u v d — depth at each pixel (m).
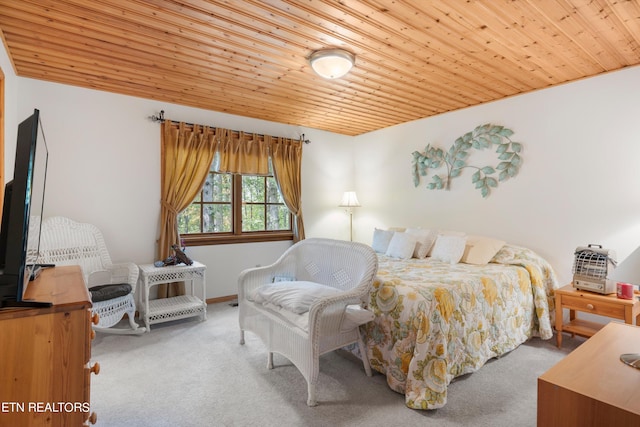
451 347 2.11
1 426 0.93
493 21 2.12
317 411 1.89
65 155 3.21
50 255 2.94
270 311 2.43
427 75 3.01
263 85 3.27
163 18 2.07
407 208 4.69
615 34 2.28
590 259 2.69
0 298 0.95
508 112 3.60
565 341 2.90
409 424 1.77
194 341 2.89
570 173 3.16
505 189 3.62
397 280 2.39
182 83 3.20
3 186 2.38
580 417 1.21
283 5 1.94
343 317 2.12
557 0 1.90
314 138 5.05
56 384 0.98
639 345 1.64
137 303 3.56
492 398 2.02
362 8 1.97
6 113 2.50
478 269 2.90
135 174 3.59
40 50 2.50
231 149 4.16
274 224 4.70
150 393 2.06
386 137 4.98
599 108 2.97
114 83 3.19
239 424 1.77
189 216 4.01
